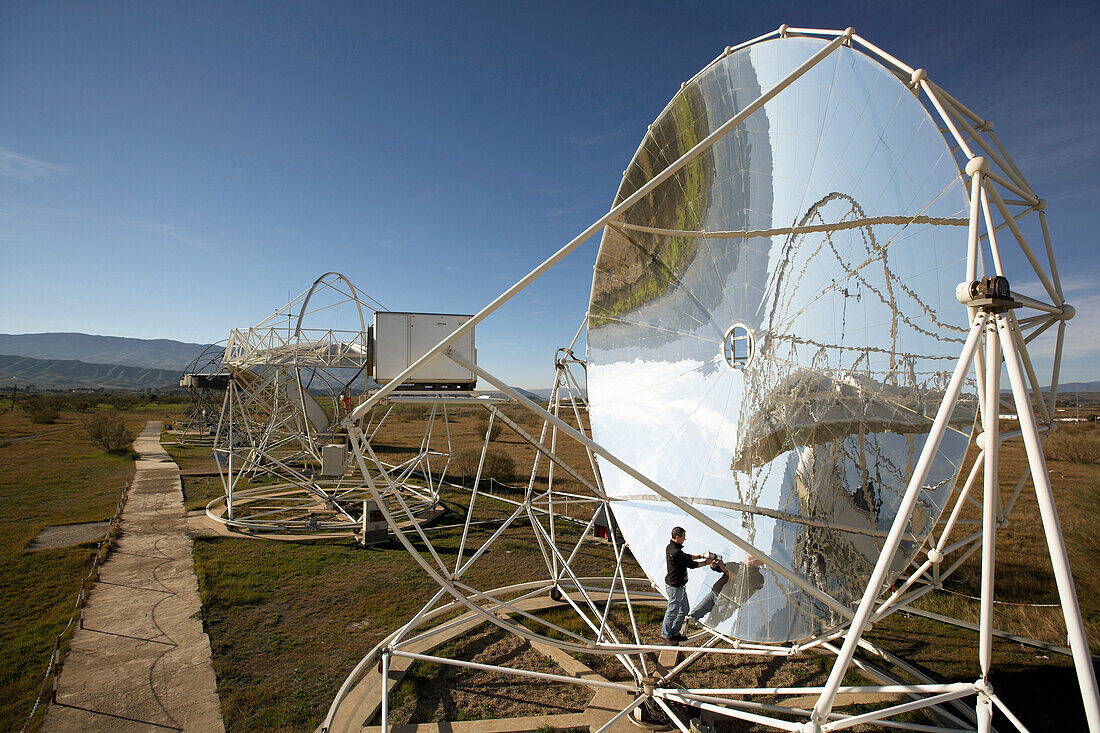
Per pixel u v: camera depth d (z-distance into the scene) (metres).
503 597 13.23
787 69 7.43
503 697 8.95
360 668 9.09
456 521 20.66
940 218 5.85
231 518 19.31
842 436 7.10
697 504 8.26
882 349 6.63
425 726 8.05
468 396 8.52
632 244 9.01
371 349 14.62
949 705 8.95
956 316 5.79
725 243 8.85
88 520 19.42
